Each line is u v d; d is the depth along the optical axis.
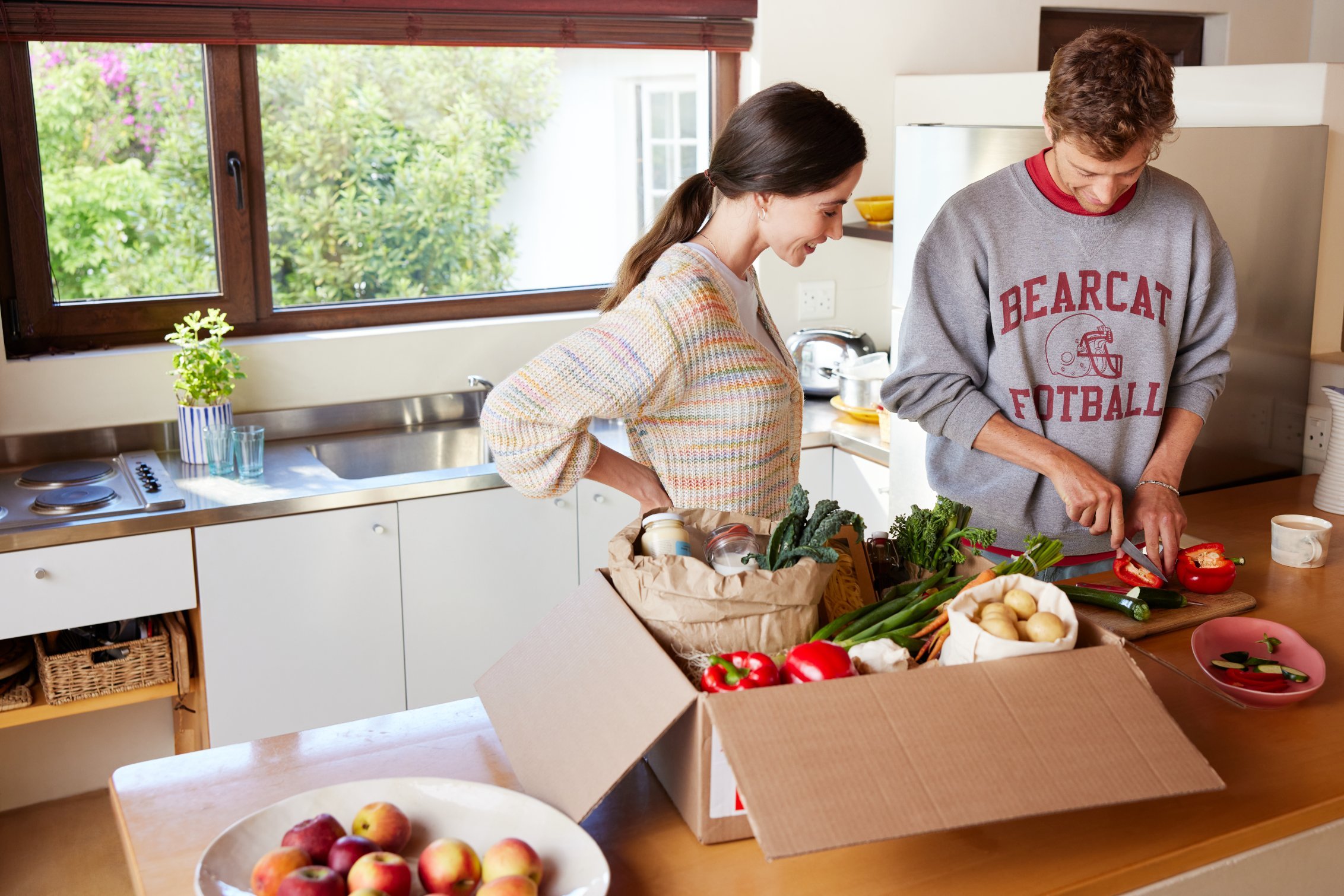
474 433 3.09
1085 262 1.73
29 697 2.36
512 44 3.00
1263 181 2.21
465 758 1.27
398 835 1.06
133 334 2.84
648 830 1.12
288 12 2.76
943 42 3.43
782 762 0.96
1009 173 1.76
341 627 2.60
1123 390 1.76
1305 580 1.70
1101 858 1.07
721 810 1.09
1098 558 1.82
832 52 3.30
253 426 2.76
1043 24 3.69
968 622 1.13
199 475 2.64
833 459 3.07
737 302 1.56
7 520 2.28
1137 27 3.84
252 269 2.93
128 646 2.42
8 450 2.66
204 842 1.12
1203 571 1.60
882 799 0.95
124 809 1.17
